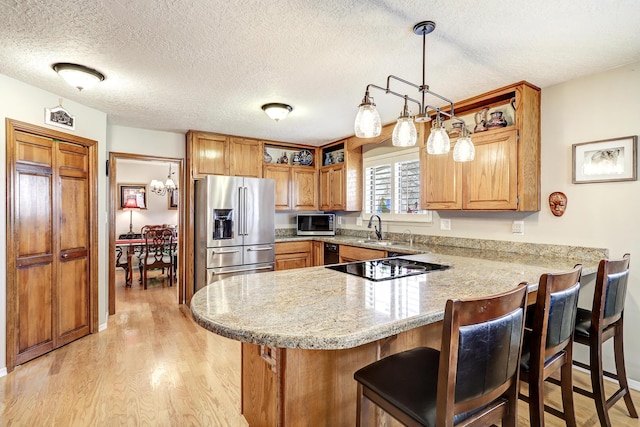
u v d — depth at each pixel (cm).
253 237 409
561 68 230
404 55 212
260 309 121
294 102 303
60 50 205
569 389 160
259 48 203
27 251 258
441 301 132
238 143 439
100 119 328
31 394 213
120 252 594
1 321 238
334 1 157
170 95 284
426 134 331
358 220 474
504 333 103
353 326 104
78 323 304
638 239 218
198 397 211
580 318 192
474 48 202
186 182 421
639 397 210
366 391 123
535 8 161
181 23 175
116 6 160
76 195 302
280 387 134
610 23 174
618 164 225
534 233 269
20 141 253
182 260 423
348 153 456
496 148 266
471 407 99
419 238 371
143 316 372
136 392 216
